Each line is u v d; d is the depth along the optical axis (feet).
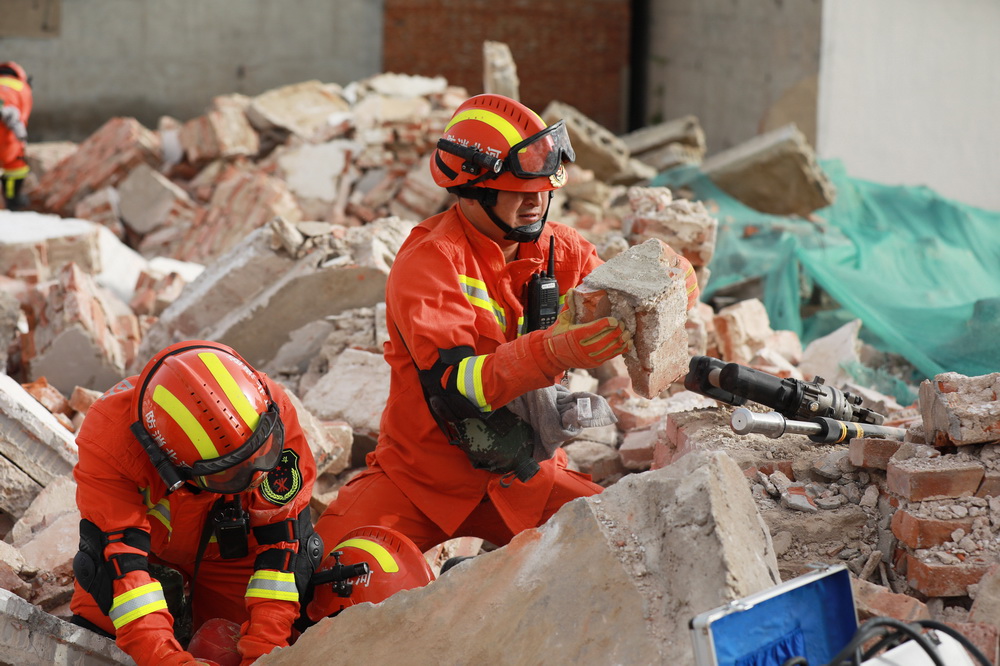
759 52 37.01
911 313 18.10
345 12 48.85
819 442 9.36
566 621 6.70
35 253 21.03
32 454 11.78
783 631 6.11
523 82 51.03
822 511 9.01
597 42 51.24
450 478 9.64
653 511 6.82
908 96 31.76
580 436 13.48
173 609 9.22
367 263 15.38
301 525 8.79
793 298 20.11
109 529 7.99
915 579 8.09
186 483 8.31
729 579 6.20
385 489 9.88
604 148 29.58
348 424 13.42
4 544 10.32
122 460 8.09
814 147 32.48
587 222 25.98
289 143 30.27
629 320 7.84
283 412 8.86
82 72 47.44
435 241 8.93
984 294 20.21
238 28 48.29
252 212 27.27
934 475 8.30
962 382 8.75
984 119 31.76
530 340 8.04
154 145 29.63
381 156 29.78
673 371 8.61
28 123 47.39
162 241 27.99
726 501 6.63
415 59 49.90
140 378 8.23
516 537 7.22
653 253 8.27
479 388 8.21
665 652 6.24
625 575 6.61
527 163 8.73
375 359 14.15
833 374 16.25
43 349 16.58
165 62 48.06
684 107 46.16
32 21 46.44
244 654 8.17
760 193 26.96
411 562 8.96
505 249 9.48
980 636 6.87
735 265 21.35
